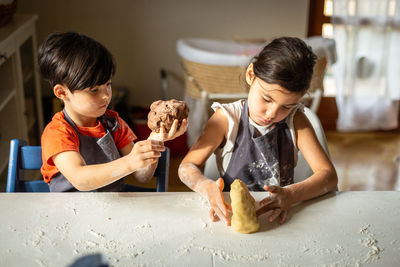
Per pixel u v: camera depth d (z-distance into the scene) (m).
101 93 1.07
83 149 1.21
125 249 0.90
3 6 2.15
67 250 0.89
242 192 0.97
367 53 3.32
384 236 0.97
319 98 2.92
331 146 3.27
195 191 1.12
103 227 0.97
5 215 1.00
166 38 3.46
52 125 1.16
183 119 1.03
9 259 0.86
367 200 1.12
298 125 1.28
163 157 1.32
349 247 0.93
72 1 3.26
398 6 3.20
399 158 3.13
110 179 1.02
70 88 1.05
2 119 2.36
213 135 1.25
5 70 2.24
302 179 1.48
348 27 3.21
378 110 3.46
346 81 3.36
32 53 2.57
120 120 1.33
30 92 2.57
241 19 3.45
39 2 3.23
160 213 1.03
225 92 2.92
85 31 3.37
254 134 1.27
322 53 2.74
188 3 3.37
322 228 0.99
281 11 3.44
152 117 1.03
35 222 0.98
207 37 3.49
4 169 2.25
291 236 0.96
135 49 3.47
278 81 1.00
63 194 1.10
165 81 3.51
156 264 0.86
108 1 3.29
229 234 0.96
